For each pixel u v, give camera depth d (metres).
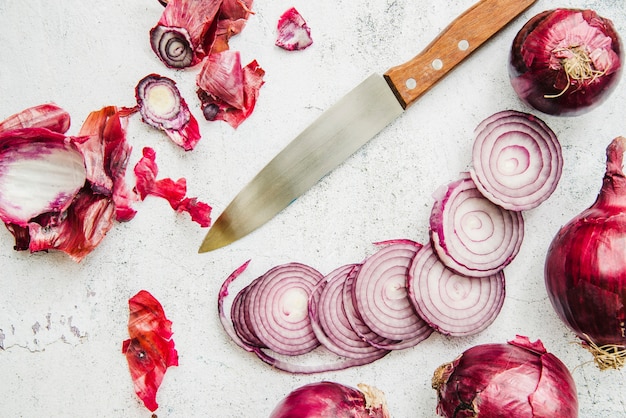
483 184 0.57
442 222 0.57
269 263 0.60
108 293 0.60
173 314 0.60
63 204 0.58
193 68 0.61
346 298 0.59
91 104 0.61
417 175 0.60
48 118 0.59
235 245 0.60
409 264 0.58
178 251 0.60
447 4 0.61
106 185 0.59
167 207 0.61
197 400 0.59
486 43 0.60
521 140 0.58
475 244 0.58
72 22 0.61
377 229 0.60
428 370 0.59
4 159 0.58
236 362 0.60
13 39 0.61
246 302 0.59
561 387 0.53
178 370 0.60
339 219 0.60
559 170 0.57
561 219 0.59
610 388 0.58
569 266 0.54
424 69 0.58
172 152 0.61
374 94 0.59
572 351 0.59
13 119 0.58
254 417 0.59
